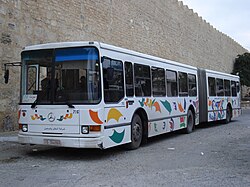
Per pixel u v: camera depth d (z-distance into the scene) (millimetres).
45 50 8555
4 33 12648
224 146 10617
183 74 13906
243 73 47344
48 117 8227
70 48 8336
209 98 16781
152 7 25531
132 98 9594
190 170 7188
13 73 13023
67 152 9422
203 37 36812
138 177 6547
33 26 14125
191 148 10211
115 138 8594
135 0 23031
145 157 8680
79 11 17156
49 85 8336
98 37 18797
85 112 7914
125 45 21734
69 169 7250
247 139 12344
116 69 8891
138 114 10164
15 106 13117
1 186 5902
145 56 10719
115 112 8633
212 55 39625
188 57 32500
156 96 11242
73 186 5906
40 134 8312
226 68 44938
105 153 9273
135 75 9930
